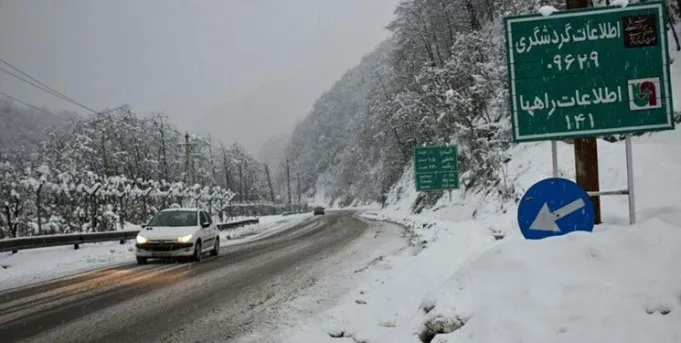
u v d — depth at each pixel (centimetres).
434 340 470
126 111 7944
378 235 2552
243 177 12188
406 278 996
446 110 4025
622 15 582
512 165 2681
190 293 1030
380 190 8888
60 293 1072
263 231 3788
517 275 476
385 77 7806
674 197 1108
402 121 6225
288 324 757
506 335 409
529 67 595
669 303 374
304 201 16425
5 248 1725
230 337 690
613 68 582
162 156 8262
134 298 985
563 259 468
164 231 1612
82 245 2230
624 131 576
